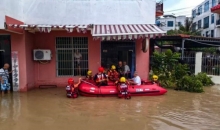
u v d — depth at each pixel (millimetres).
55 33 11883
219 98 9766
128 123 6426
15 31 9703
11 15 9625
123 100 9242
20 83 10867
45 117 6926
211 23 38250
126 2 11914
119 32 9812
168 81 12070
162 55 12617
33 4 11461
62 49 12047
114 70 11148
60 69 12164
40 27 9562
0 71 10289
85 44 12133
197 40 16125
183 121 6637
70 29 9852
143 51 11773
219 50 24469
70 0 11648
